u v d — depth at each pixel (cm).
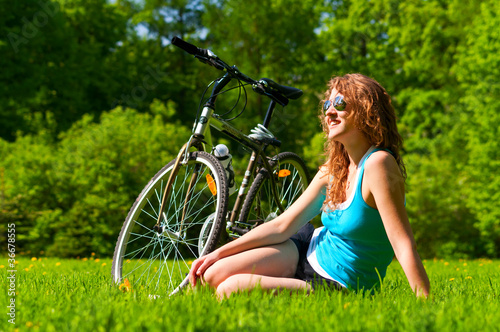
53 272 436
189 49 285
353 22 2075
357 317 162
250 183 321
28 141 1537
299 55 1970
